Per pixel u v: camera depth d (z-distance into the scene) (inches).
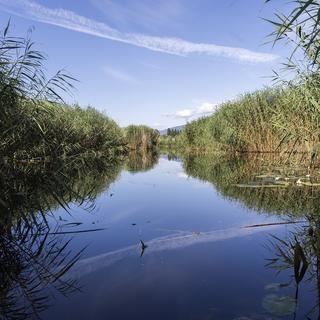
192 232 154.3
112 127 800.9
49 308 88.4
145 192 277.1
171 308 86.4
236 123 667.4
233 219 179.8
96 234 154.7
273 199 232.7
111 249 132.5
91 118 653.9
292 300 88.6
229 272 108.0
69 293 96.3
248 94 658.2
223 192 271.0
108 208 212.8
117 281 102.9
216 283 100.1
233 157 637.9
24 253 130.6
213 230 157.4
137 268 112.1
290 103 298.8
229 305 87.3
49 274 110.2
